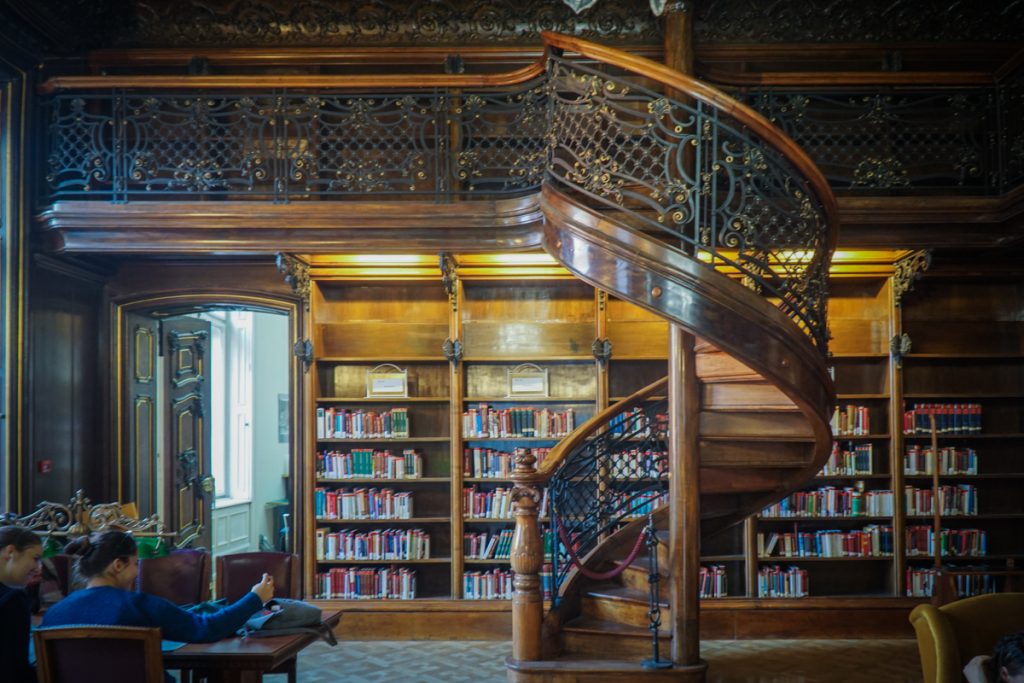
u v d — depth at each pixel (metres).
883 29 7.89
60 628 3.46
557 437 7.99
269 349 12.46
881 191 7.77
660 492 7.59
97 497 7.95
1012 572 7.18
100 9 7.83
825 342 5.76
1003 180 6.76
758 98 6.99
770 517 7.91
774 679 6.43
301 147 7.86
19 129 6.86
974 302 8.27
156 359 8.80
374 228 6.85
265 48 7.96
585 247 5.54
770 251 5.58
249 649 3.87
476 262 7.84
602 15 7.90
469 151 6.85
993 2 7.87
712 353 5.87
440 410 8.31
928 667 3.71
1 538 3.70
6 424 6.66
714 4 7.90
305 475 7.99
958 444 8.18
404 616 7.71
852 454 8.01
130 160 7.48
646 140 7.23
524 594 5.89
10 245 6.74
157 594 5.17
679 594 5.88
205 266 8.13
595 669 5.72
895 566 7.85
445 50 7.94
